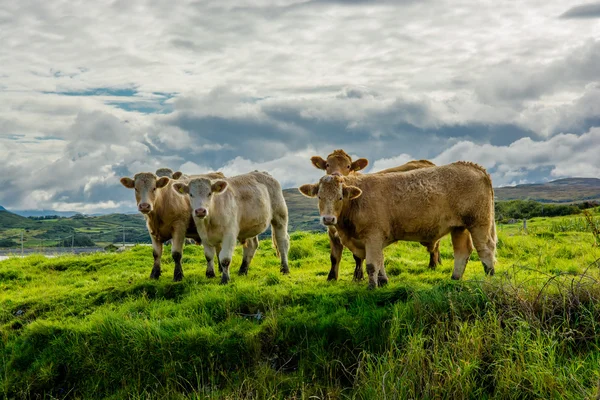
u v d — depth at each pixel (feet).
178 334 31.22
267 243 64.95
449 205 35.78
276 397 27.63
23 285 52.08
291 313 32.55
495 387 25.11
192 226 45.52
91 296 41.04
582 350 26.96
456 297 30.37
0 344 35.09
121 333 31.96
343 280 39.86
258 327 31.68
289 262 52.29
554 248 49.88
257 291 35.88
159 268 45.73
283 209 48.42
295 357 30.32
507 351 26.18
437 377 25.64
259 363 30.04
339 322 30.83
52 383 31.24
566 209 122.93
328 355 29.73
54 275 55.77
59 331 34.12
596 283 29.37
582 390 23.02
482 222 36.06
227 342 30.81
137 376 30.37
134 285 41.06
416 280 38.24
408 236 36.68
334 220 34.60
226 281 40.96
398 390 25.36
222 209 41.52
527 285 30.60
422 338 27.61
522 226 77.66
